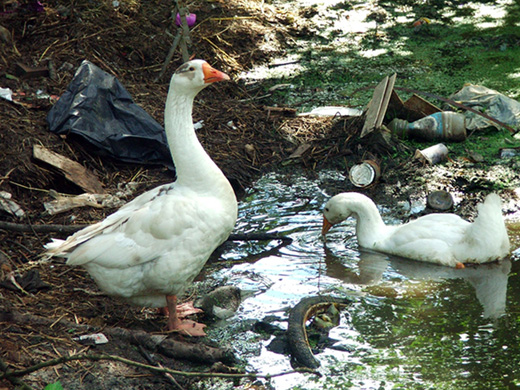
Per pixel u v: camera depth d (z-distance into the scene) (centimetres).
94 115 604
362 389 499
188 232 511
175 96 516
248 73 697
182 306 533
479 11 770
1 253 544
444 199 585
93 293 535
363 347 514
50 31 659
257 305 536
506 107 643
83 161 600
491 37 728
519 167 608
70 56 648
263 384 503
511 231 570
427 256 556
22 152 586
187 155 516
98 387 496
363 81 686
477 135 636
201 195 517
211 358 510
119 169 605
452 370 504
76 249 508
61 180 588
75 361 502
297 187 607
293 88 680
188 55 674
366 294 539
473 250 551
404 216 585
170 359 511
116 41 671
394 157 620
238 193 606
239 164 618
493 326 520
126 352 509
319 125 644
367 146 627
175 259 510
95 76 611
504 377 500
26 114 606
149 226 509
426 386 498
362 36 739
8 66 632
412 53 716
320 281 547
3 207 566
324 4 795
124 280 510
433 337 517
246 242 573
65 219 571
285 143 634
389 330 521
